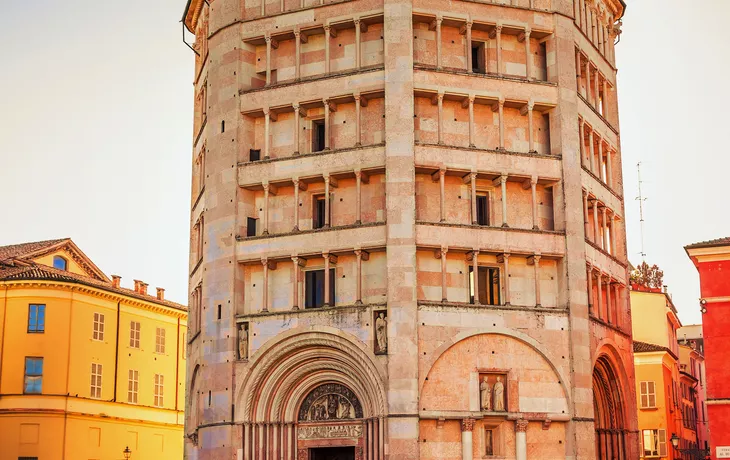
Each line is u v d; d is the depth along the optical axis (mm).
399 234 59812
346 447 61594
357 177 61656
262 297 63219
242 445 61188
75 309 91562
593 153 70438
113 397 94938
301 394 62312
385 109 61719
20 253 99625
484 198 64688
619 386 69250
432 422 58531
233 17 66938
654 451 94312
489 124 64812
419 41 64438
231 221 64062
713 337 62750
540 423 60750
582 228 64438
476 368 59938
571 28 67062
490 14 65000
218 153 65812
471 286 62188
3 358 89188
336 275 62281
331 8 64500
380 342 59188
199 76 76812
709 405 61906
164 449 102125
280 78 66375
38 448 87625
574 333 62375
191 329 72000
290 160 63469
